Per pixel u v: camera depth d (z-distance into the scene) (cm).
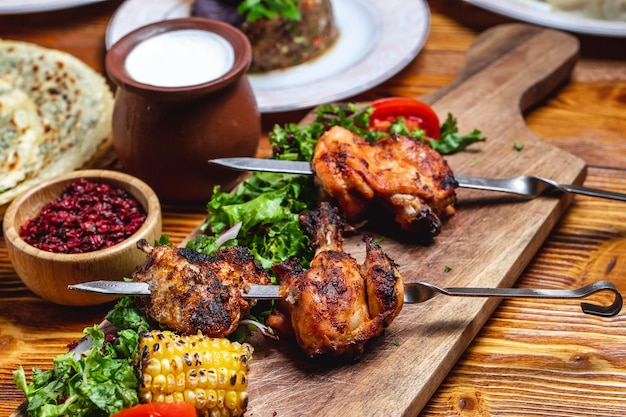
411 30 86
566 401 56
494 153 71
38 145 72
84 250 61
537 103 81
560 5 89
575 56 82
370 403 53
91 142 72
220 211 63
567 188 65
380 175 62
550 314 61
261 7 80
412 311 58
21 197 63
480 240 63
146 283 55
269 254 62
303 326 54
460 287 60
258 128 70
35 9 86
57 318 62
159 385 50
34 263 59
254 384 54
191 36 69
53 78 78
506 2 88
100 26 91
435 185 63
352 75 81
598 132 77
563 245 66
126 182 65
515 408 55
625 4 87
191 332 54
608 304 62
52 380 53
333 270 55
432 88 82
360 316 54
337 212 60
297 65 85
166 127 66
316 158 63
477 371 58
